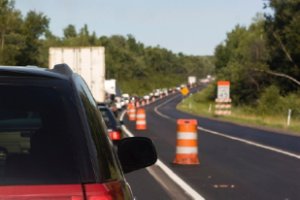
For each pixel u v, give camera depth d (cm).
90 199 413
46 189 408
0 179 412
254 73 9225
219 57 15438
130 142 664
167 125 5178
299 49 8106
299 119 6625
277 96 8081
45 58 11294
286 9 8231
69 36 19262
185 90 11788
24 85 457
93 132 455
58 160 428
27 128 442
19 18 9956
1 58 8856
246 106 9312
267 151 2820
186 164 2219
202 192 1627
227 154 2659
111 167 464
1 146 436
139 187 1714
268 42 8719
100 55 4206
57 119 445
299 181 1839
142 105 12706
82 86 513
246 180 1853
